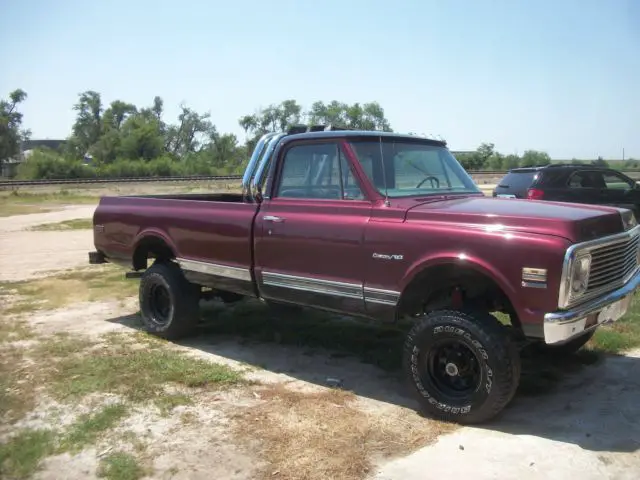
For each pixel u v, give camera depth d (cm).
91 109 9156
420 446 372
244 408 434
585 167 1167
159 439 386
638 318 634
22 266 1064
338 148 480
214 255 559
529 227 383
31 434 390
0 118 6994
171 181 4156
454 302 418
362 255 446
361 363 536
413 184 497
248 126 7275
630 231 446
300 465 349
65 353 560
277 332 623
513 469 341
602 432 388
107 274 980
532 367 513
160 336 617
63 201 2800
